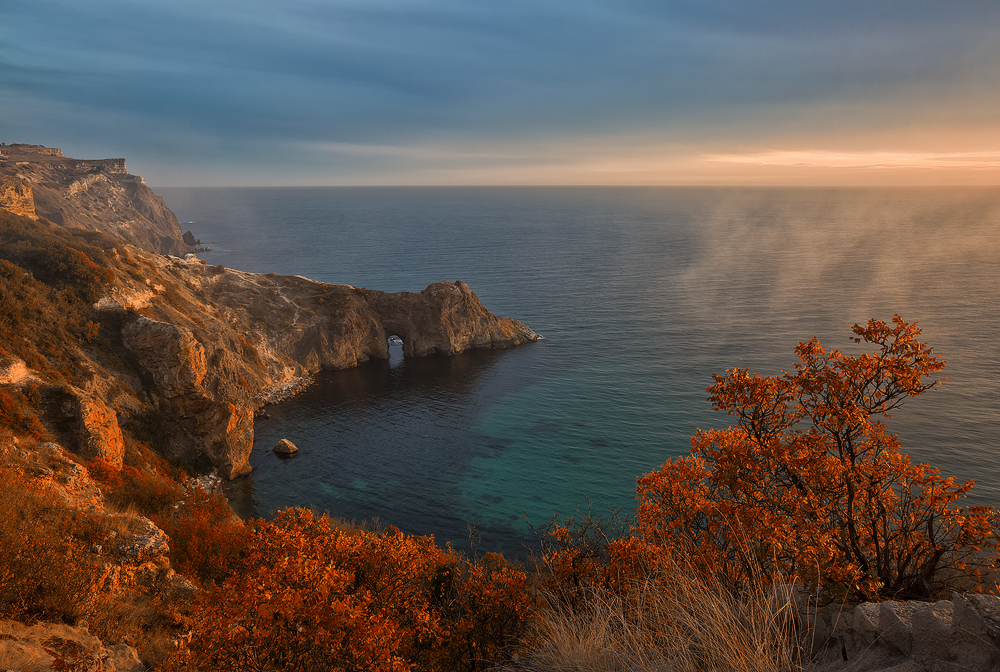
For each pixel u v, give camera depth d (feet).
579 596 30.71
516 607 38.83
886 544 26.89
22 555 37.47
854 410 29.45
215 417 188.03
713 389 36.58
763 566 24.25
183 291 292.61
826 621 18.02
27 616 32.40
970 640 13.26
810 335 423.64
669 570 22.13
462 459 218.18
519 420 260.21
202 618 28.32
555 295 602.44
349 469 207.72
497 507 182.91
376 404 281.33
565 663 17.15
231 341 274.77
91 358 174.29
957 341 397.60
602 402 284.20
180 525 91.30
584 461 217.56
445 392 300.81
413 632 37.60
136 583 52.01
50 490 67.87
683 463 40.24
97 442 128.98
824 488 30.12
